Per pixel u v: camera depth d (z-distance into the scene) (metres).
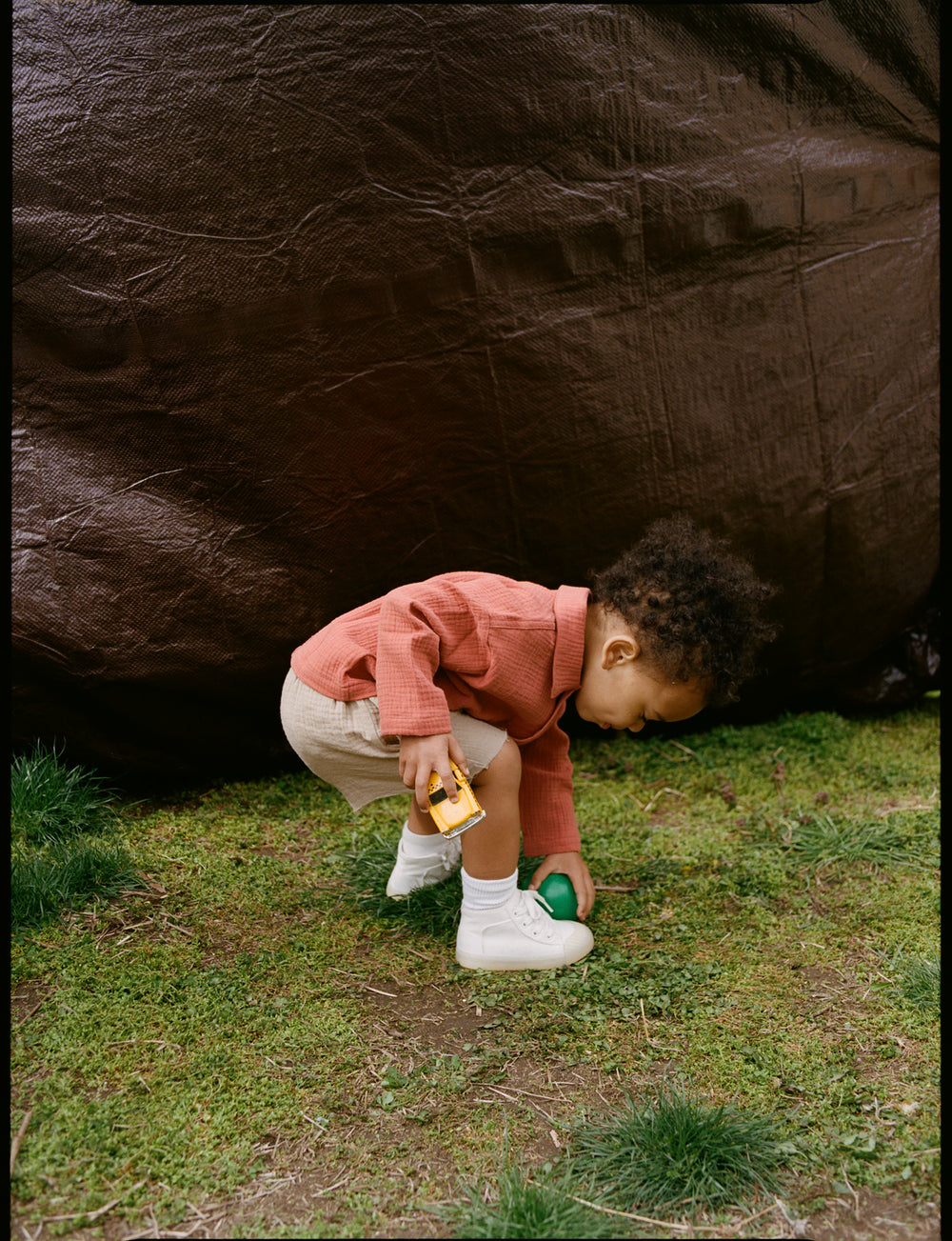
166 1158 1.48
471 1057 1.75
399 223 2.37
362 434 2.53
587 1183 1.46
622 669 2.00
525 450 2.64
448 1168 1.49
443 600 1.99
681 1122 1.52
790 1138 1.54
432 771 1.87
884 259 2.80
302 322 2.40
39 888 2.14
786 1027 1.83
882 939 2.13
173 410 2.46
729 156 2.55
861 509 3.00
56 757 2.63
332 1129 1.56
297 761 3.02
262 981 1.97
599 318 2.57
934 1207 1.41
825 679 3.38
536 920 2.07
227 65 2.25
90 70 2.26
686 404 2.72
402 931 2.19
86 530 2.48
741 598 2.00
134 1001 1.86
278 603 2.63
